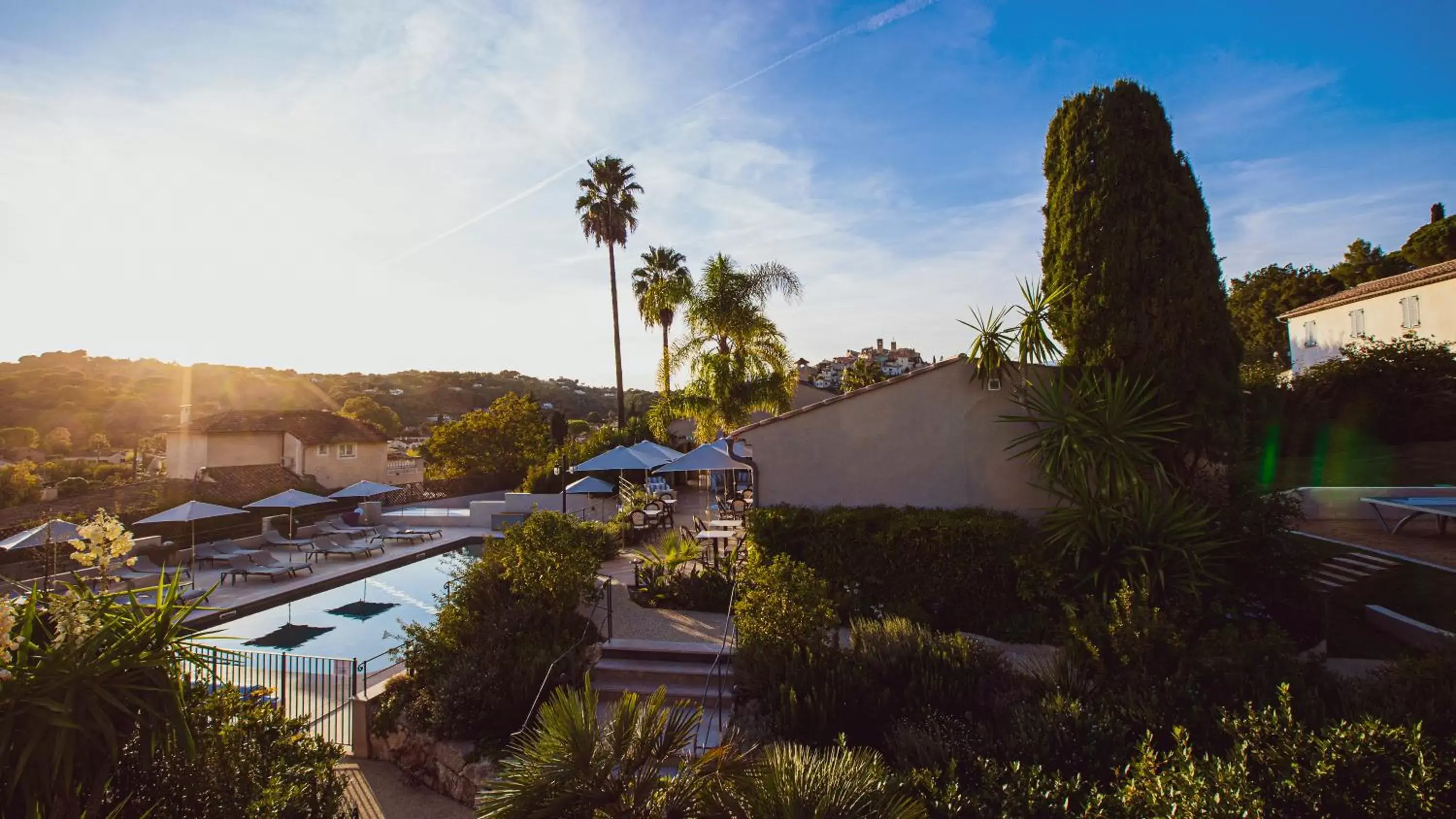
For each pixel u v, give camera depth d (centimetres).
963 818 546
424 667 1055
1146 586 949
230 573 1967
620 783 458
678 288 2855
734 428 2711
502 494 3625
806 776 436
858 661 852
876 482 1324
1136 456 1109
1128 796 529
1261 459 1836
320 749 754
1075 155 1221
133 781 579
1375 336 3136
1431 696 665
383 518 2981
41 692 478
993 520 1163
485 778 836
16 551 1955
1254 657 775
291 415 4194
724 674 991
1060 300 1241
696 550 1579
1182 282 1146
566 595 1154
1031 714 716
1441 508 1491
